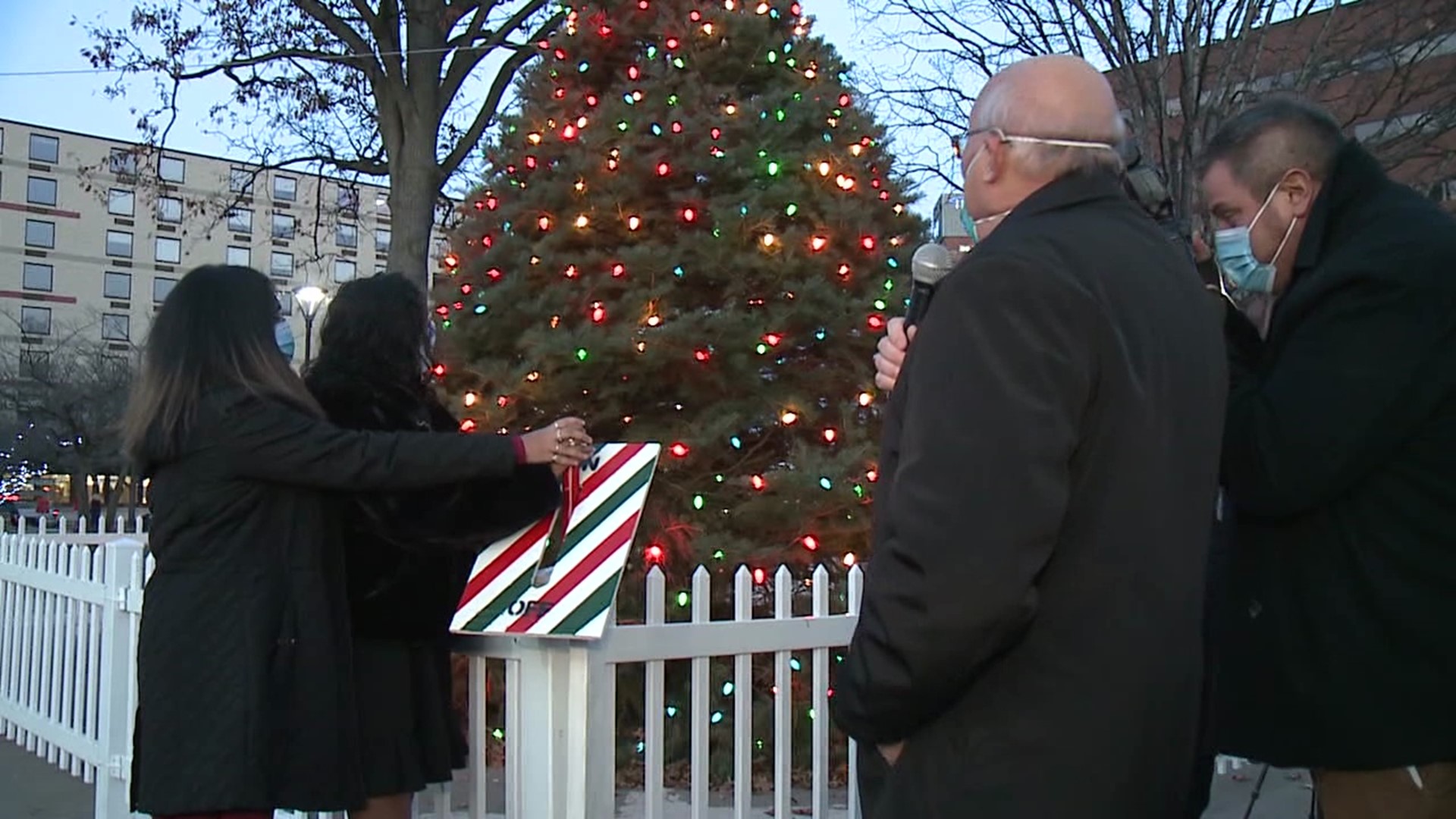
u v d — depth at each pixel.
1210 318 1.89
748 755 3.15
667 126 5.35
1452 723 1.99
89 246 68.81
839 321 5.20
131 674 4.52
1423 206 2.14
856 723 1.74
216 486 2.47
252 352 2.52
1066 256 1.71
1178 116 10.61
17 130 67.12
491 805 4.17
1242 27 9.62
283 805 2.41
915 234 5.96
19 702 5.89
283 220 65.81
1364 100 11.76
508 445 2.53
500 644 2.82
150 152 15.98
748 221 5.10
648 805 2.90
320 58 14.86
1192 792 2.24
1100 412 1.66
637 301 5.08
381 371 2.82
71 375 32.66
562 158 5.54
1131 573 1.65
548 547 2.62
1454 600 2.00
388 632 2.71
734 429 5.06
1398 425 1.99
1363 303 2.04
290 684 2.45
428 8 14.49
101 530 8.19
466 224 5.87
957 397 1.61
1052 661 1.64
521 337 5.21
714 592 4.98
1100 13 10.39
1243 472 2.14
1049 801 1.62
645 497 2.56
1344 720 2.05
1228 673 2.26
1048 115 1.86
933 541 1.56
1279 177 2.26
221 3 15.36
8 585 6.20
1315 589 2.10
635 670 4.98
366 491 2.51
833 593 5.02
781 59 5.81
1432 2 11.12
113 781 4.61
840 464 4.93
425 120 14.55
